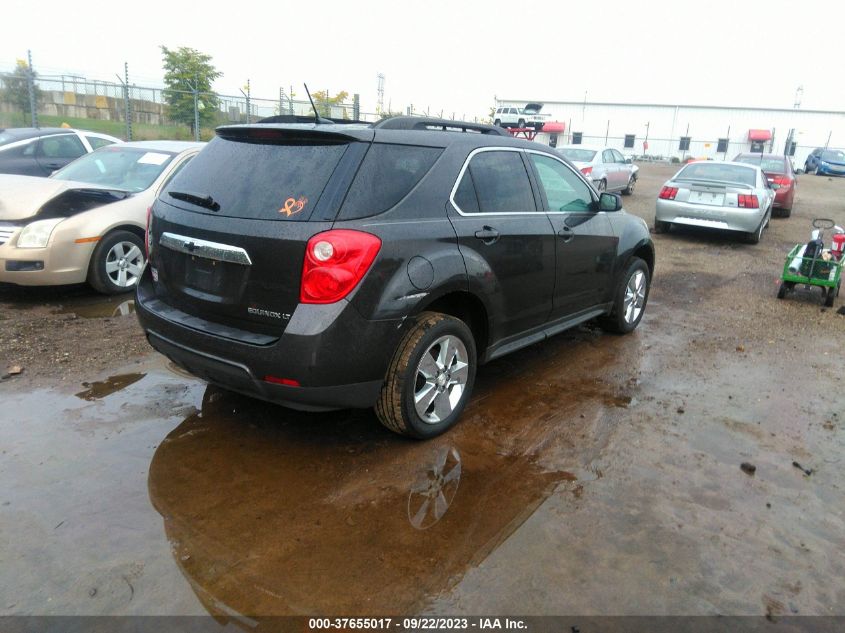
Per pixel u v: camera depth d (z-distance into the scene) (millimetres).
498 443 3754
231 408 4035
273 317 3139
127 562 2617
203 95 18406
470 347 3848
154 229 3697
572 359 5266
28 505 2949
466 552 2777
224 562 2650
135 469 3303
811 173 33562
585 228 4859
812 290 8062
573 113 51375
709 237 12148
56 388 4195
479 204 3879
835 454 3803
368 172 3260
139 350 4949
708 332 6184
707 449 3789
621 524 3023
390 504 3102
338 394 3217
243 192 3328
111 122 18000
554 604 2502
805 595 2617
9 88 16484
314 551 2744
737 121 47844
